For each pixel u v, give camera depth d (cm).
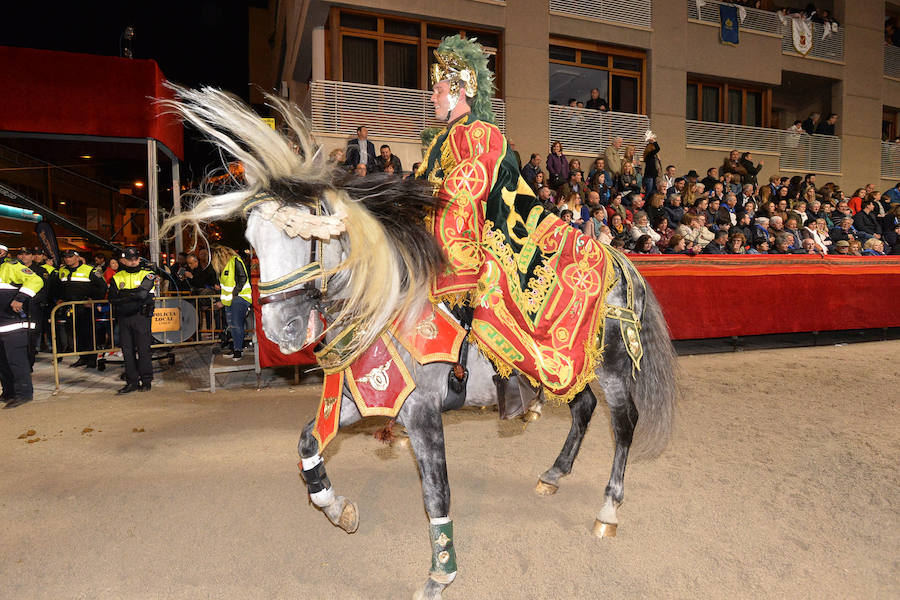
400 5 1225
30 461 419
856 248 1116
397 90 1218
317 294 213
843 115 1794
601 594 248
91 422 526
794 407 552
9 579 264
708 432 474
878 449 428
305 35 1288
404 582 261
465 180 236
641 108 1519
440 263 229
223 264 816
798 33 1691
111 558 282
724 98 1658
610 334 295
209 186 226
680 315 812
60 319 916
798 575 261
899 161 1897
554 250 276
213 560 280
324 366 240
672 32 1511
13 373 608
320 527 314
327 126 1173
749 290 859
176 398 621
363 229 215
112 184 1527
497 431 486
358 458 422
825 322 919
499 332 240
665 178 1191
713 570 266
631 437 309
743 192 1277
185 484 373
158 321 725
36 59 917
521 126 1340
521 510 331
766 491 354
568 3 1395
